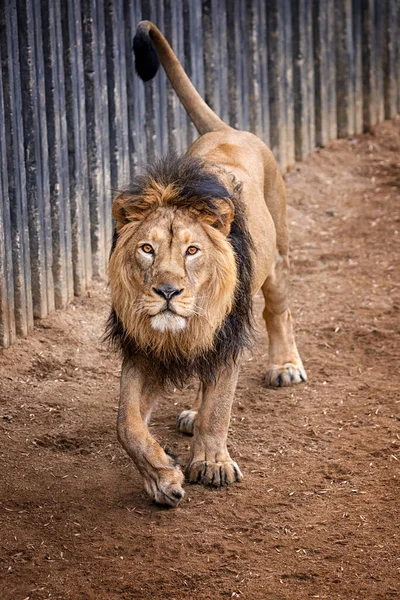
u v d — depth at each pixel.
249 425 10.57
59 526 8.48
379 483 9.27
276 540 8.28
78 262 13.45
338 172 19.08
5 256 11.73
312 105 19.17
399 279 15.23
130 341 8.93
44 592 7.51
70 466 9.58
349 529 8.45
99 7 13.42
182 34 15.45
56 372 11.72
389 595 7.48
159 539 8.27
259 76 17.42
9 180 11.84
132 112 14.37
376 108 20.84
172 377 9.14
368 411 10.89
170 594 7.49
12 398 10.90
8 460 9.58
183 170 8.73
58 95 12.71
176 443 10.19
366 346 12.85
